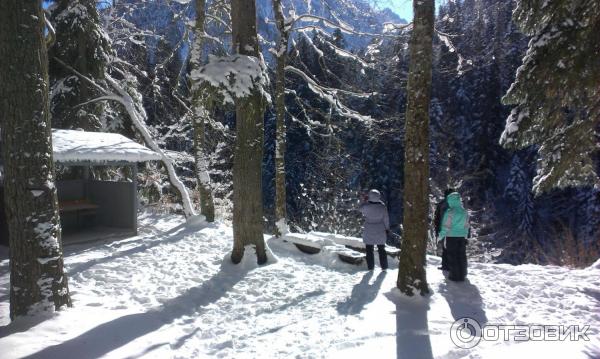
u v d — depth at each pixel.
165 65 16.70
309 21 13.43
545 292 6.13
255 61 7.57
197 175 12.72
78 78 13.73
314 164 19.27
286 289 6.52
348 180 21.61
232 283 6.87
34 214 4.93
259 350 4.37
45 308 4.98
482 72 30.77
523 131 8.15
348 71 13.66
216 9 13.90
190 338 4.73
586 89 7.47
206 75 7.21
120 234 10.86
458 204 6.74
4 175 4.95
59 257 5.15
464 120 31.64
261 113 8.00
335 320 5.14
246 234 8.03
